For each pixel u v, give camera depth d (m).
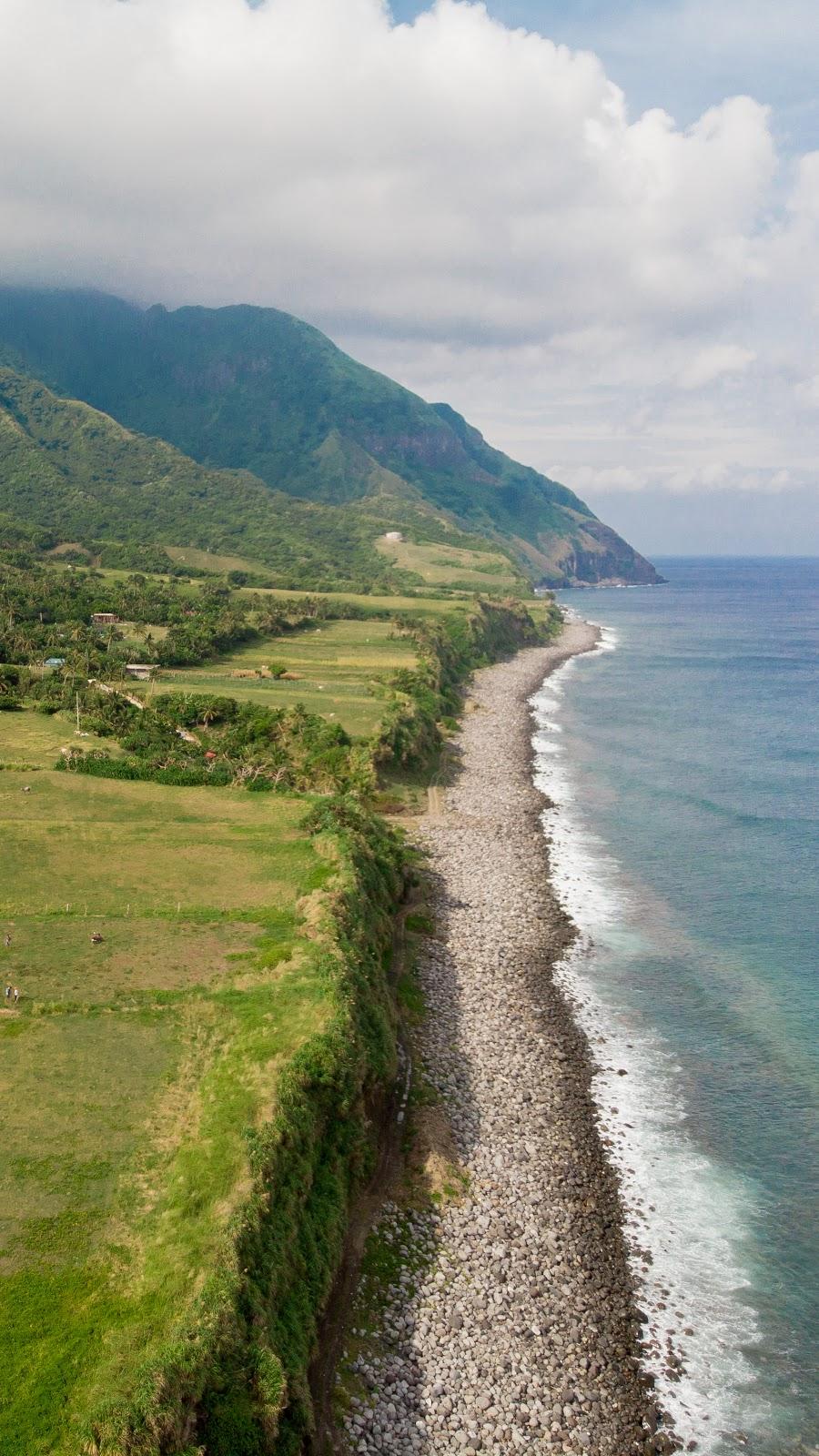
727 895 80.56
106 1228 33.47
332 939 56.03
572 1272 40.41
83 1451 25.36
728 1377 35.91
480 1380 34.81
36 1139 37.91
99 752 98.81
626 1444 33.06
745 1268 41.19
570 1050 57.00
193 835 76.62
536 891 81.06
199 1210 34.03
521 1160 46.94
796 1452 33.00
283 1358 30.91
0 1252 32.22
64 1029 46.31
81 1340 28.88
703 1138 49.38
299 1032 45.44
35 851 71.62
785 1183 46.22
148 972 52.53
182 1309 29.95
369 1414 32.41
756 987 64.94
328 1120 42.56
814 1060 56.31
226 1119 38.56
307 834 77.38
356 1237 40.03
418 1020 58.47
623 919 75.75
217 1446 27.45
